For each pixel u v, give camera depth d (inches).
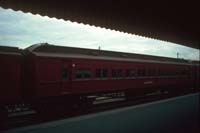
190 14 481.1
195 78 1277.1
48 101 594.9
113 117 461.7
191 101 700.0
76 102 660.1
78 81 644.7
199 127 394.0
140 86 855.1
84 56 671.8
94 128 379.2
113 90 748.0
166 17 509.7
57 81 598.9
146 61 891.4
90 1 402.9
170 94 1111.0
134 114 494.3
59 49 633.0
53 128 378.9
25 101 577.0
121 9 448.5
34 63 560.1
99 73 703.1
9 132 382.6
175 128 385.7
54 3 410.6
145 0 395.2
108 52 779.4
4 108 530.3
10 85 532.4
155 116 477.4
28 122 518.3
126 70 796.0
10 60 534.3
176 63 1099.3
